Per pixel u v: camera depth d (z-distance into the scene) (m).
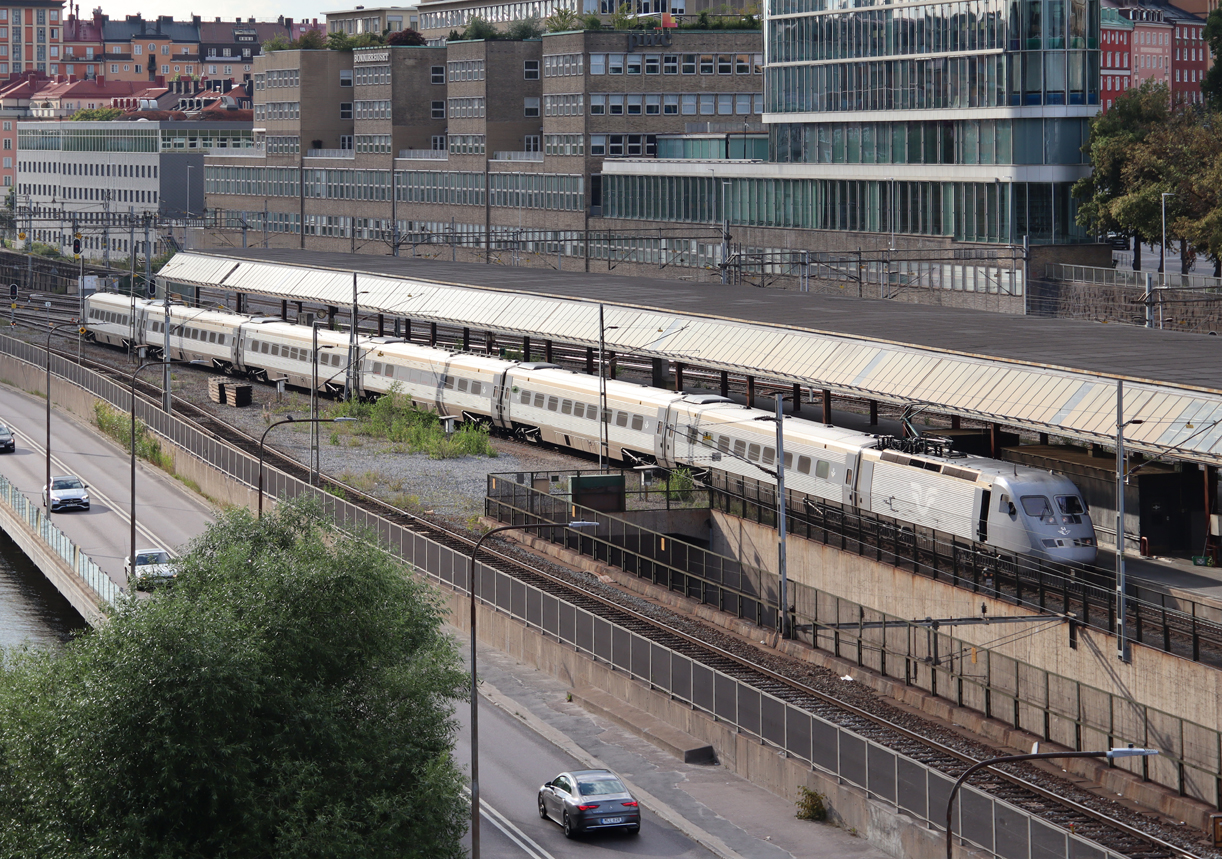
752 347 114.69
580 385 128.25
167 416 141.00
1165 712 66.12
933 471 93.44
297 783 49.06
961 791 53.44
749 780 64.19
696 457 114.88
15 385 195.88
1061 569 84.62
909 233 170.75
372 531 68.44
